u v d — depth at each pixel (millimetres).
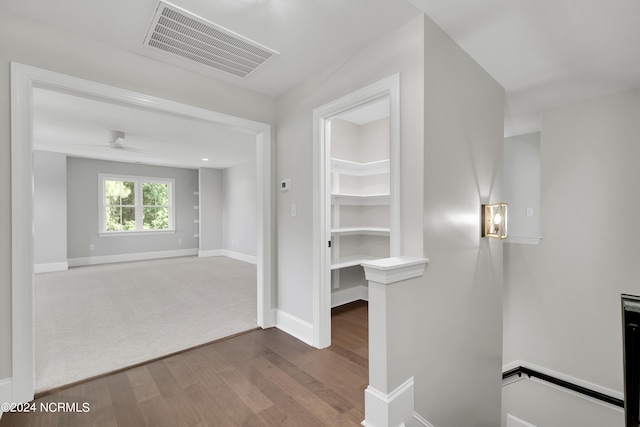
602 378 3008
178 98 2389
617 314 2926
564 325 3244
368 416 1620
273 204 3029
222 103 2652
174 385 2023
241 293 4305
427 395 1862
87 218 6648
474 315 2373
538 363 3434
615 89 2873
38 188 5734
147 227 7527
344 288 3943
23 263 1771
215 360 2363
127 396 1900
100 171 6801
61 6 1692
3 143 1713
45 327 3016
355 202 4043
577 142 3162
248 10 1752
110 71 2072
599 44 2145
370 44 2115
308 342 2668
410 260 1721
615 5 1736
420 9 1772
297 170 2773
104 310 3543
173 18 1812
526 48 2211
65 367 2236
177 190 7934
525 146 4410
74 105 3256
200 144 5184
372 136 3963
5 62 1722
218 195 8180
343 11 1773
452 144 2096
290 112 2840
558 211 3287
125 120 3783
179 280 5117
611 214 2961
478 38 2082
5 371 1732
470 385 2326
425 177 1816
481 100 2473
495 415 2691
